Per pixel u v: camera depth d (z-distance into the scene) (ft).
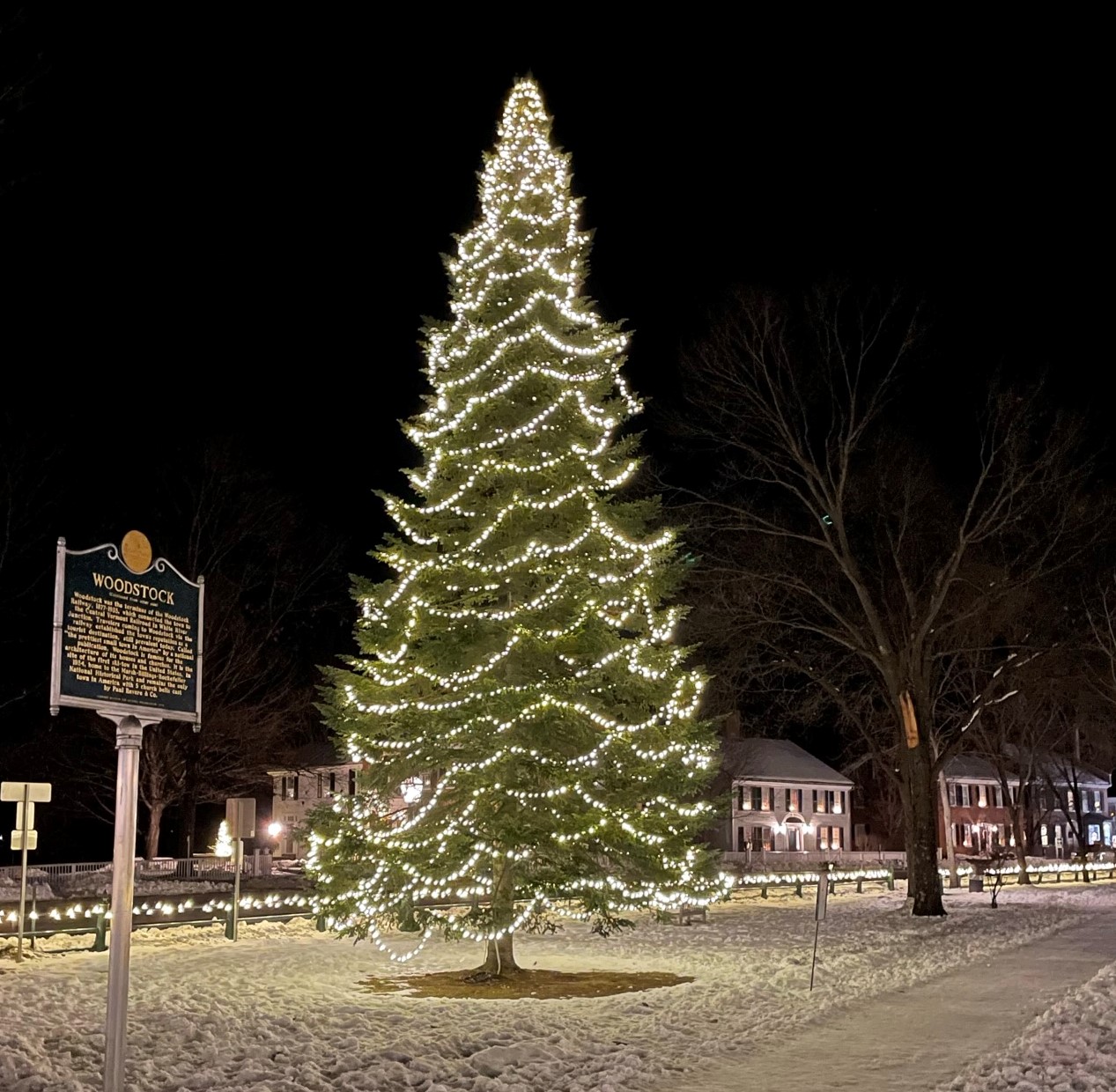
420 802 61.62
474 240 64.85
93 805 186.70
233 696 166.09
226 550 158.20
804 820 264.72
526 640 60.23
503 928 58.13
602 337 65.41
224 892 126.62
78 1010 48.34
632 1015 50.62
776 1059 42.06
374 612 61.98
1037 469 103.86
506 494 62.03
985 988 59.72
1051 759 243.60
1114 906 119.34
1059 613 114.01
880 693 126.41
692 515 104.17
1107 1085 35.63
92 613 27.89
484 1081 37.91
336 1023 47.26
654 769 61.11
